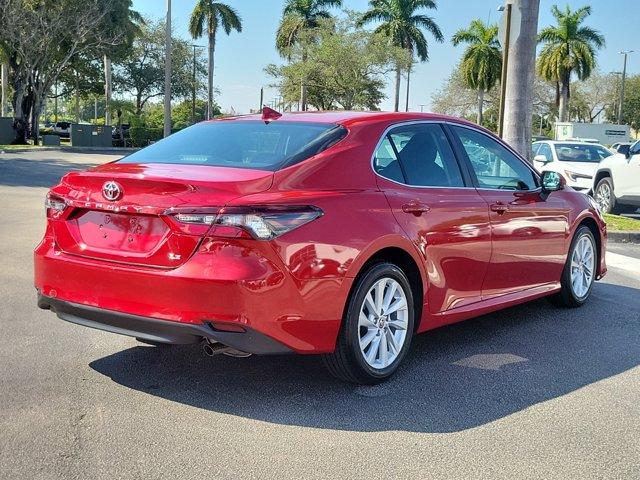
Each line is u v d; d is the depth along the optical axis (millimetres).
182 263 3773
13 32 37500
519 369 4848
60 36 40094
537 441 3688
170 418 3844
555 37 60188
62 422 3738
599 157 18109
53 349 4949
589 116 86000
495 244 5281
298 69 49688
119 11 41969
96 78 58875
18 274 7223
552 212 6016
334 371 4309
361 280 4188
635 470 3391
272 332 3789
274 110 5012
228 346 3795
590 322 6180
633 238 11555
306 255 3859
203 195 3787
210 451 3459
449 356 5102
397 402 4176
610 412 4117
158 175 3982
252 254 3727
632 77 83812
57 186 4402
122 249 4004
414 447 3574
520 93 12562
